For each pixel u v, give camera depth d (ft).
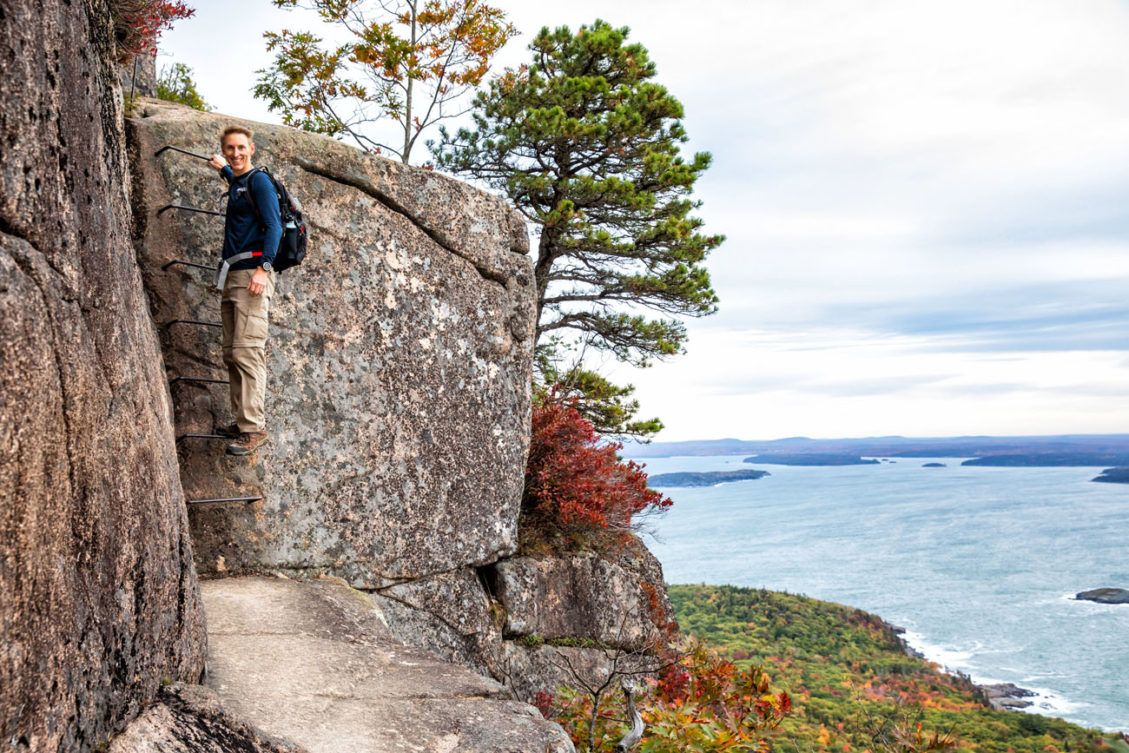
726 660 17.94
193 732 9.45
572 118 46.55
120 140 12.36
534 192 49.83
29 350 6.73
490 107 49.11
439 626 23.54
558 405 35.94
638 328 52.85
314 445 20.70
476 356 24.88
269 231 17.04
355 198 21.90
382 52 40.32
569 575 29.14
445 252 24.08
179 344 18.53
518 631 26.61
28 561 6.69
